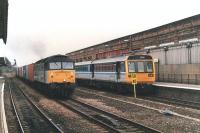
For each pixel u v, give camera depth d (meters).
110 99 26.03
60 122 15.78
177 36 32.62
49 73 28.64
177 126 13.95
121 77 29.56
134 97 26.91
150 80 28.66
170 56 33.81
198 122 14.83
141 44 40.56
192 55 30.06
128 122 14.99
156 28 36.34
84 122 15.62
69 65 29.08
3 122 14.02
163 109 19.22
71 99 27.42
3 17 8.61
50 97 29.64
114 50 49.09
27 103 25.16
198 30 29.33
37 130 13.80
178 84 29.41
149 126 14.16
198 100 22.66
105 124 14.16
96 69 37.12
